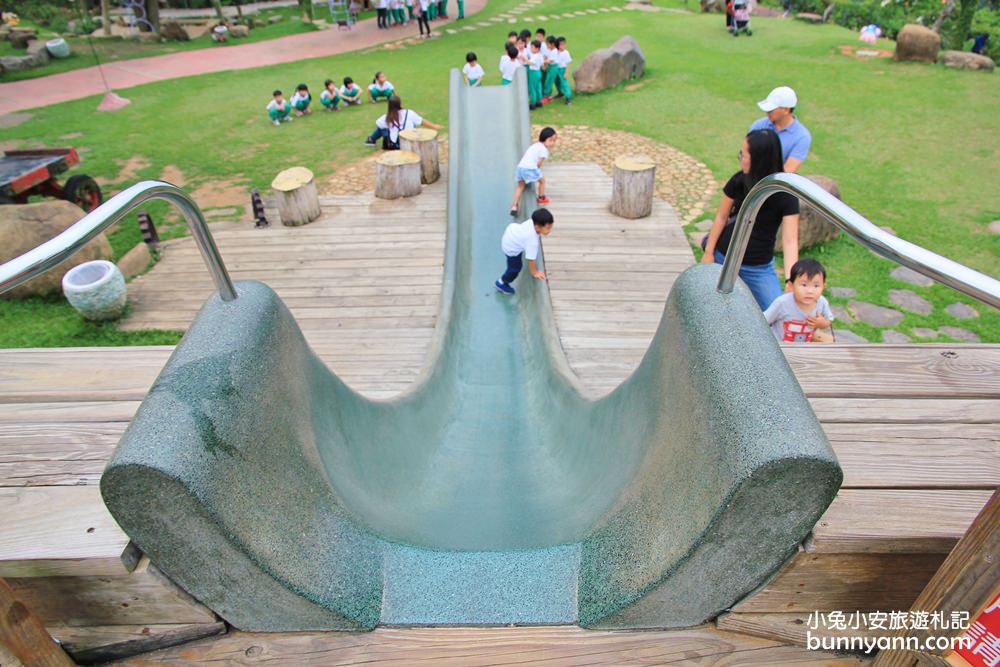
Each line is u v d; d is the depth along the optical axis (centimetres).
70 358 269
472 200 838
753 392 156
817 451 143
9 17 2269
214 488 155
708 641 193
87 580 178
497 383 575
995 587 140
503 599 204
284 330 215
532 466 408
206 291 686
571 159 1010
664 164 975
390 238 771
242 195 950
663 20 1878
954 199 824
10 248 689
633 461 224
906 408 231
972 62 1304
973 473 197
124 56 1856
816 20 2002
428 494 346
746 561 169
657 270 658
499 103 1003
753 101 1210
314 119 1267
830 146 988
